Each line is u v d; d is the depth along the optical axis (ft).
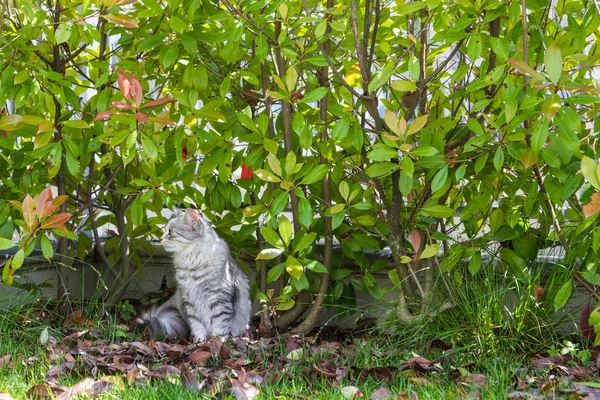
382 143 12.92
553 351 12.35
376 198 14.60
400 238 13.93
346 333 15.19
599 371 11.69
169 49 13.47
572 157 12.56
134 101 11.83
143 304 16.52
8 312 14.05
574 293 14.08
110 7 12.61
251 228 15.05
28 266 15.62
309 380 11.41
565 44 13.46
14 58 13.76
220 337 13.80
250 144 14.94
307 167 13.33
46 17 13.61
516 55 12.23
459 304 13.32
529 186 13.88
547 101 10.75
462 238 15.15
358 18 14.19
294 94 13.26
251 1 13.20
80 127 12.88
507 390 10.56
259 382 11.12
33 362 11.98
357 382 11.15
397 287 14.33
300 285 13.70
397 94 15.29
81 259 16.40
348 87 12.78
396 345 13.16
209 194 15.51
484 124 13.71
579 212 13.79
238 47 13.71
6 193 14.65
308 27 14.66
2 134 14.03
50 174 13.35
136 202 14.61
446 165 12.42
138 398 10.23
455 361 12.19
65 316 15.21
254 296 16.19
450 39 12.11
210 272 14.70
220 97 14.30
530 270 13.94
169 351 12.42
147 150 12.25
